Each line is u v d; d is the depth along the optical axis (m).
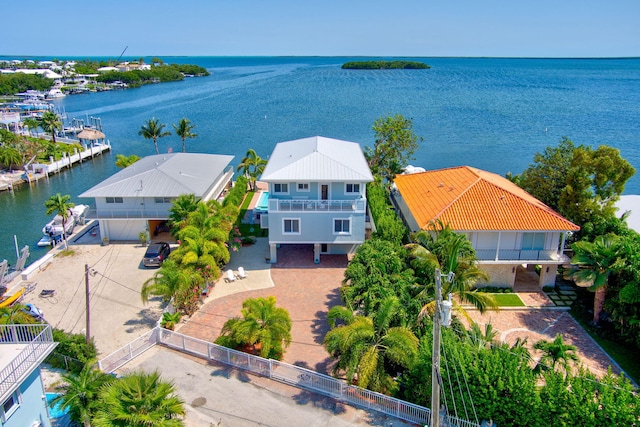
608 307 31.09
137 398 19.52
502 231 36.16
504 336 31.66
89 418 20.92
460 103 167.50
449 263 27.05
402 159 67.00
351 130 116.25
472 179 41.44
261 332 26.73
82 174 84.12
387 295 26.53
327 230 40.12
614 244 31.09
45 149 90.69
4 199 69.81
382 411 24.05
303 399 25.02
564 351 23.70
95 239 48.28
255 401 24.81
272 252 41.56
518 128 120.44
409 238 38.41
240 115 144.75
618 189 41.53
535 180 46.16
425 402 23.94
